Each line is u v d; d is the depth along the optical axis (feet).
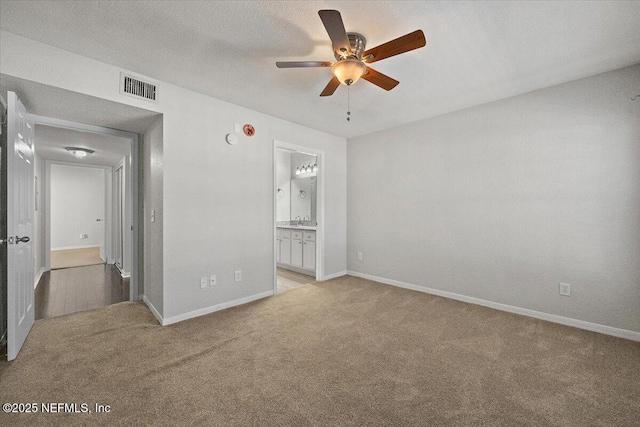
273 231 11.50
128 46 6.68
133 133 10.80
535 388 5.57
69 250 23.48
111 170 18.12
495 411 4.94
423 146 11.92
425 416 4.82
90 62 7.18
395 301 10.76
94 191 25.50
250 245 10.73
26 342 7.31
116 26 5.94
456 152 10.94
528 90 9.14
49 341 7.39
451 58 7.22
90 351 6.88
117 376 5.87
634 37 6.33
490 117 10.06
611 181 7.91
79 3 5.24
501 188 9.86
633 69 7.59
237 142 10.24
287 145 12.01
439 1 5.29
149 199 9.97
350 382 5.74
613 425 4.63
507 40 6.48
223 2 5.28
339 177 14.64
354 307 10.10
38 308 10.02
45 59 6.55
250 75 8.09
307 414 4.85
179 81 8.46
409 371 6.14
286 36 6.34
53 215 23.68
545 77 8.25
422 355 6.81
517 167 9.50
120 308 9.92
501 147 9.83
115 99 7.55
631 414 4.87
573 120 8.47
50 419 4.69
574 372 6.10
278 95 9.43
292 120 11.98
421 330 8.21
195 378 5.83
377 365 6.37
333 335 7.87
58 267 16.81
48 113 8.47
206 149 9.44
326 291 12.01
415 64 7.51
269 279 11.40
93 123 9.50
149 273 10.09
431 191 11.69
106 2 5.23
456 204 10.96
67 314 9.34
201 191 9.32
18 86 6.64
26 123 7.79
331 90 7.41
